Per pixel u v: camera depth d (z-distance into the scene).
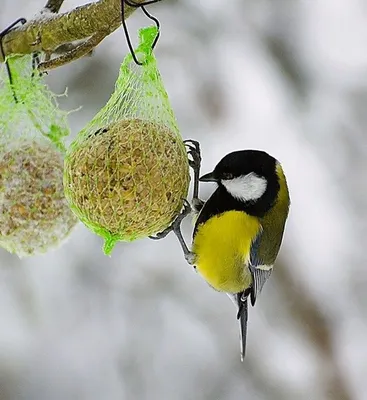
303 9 13.16
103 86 11.92
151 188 6.19
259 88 12.45
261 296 12.17
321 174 12.21
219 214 7.56
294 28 13.00
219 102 12.34
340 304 11.98
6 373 11.74
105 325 12.14
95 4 6.31
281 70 12.72
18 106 7.20
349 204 12.21
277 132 12.25
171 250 12.41
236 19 12.93
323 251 12.12
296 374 11.77
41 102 7.33
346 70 12.79
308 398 11.59
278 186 7.77
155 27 6.46
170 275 12.37
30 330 12.00
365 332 11.77
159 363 12.10
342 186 12.26
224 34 12.83
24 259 12.08
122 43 12.17
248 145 12.07
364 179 12.25
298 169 12.20
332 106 12.61
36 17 6.77
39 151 7.18
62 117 7.51
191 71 12.54
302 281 12.03
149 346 12.13
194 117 12.29
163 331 12.25
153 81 6.57
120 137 6.21
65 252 12.25
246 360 12.05
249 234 7.58
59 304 12.14
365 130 12.49
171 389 11.89
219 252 7.61
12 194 7.03
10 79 7.16
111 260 12.35
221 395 11.91
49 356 11.99
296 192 12.19
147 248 12.44
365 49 12.83
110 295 12.25
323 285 12.02
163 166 6.25
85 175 6.18
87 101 11.86
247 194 7.56
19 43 6.85
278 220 7.81
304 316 11.98
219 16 12.88
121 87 6.56
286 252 12.13
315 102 12.65
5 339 11.93
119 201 6.16
